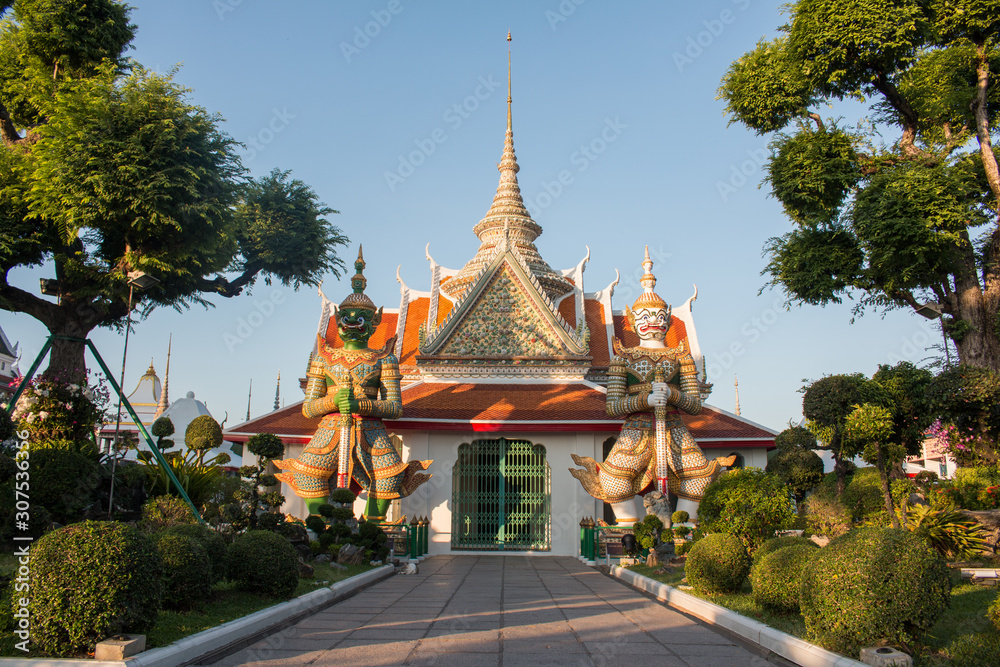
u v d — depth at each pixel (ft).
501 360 80.64
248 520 46.96
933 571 23.04
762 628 27.09
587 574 52.80
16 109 63.52
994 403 49.80
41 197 55.11
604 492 59.06
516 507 73.51
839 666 21.80
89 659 20.90
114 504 47.85
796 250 64.08
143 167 54.65
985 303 57.57
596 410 72.95
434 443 73.31
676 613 34.17
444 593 41.32
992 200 61.21
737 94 69.00
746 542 41.09
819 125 65.36
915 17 55.98
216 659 23.77
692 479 57.57
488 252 93.15
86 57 62.44
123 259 58.08
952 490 53.21
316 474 59.57
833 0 57.41
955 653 22.48
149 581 22.82
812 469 62.69
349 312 62.69
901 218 55.21
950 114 64.13
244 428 75.25
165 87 58.95
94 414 52.42
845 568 23.54
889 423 38.86
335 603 37.06
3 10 60.59
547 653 25.39
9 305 57.98
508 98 103.14
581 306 92.12
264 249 86.48
